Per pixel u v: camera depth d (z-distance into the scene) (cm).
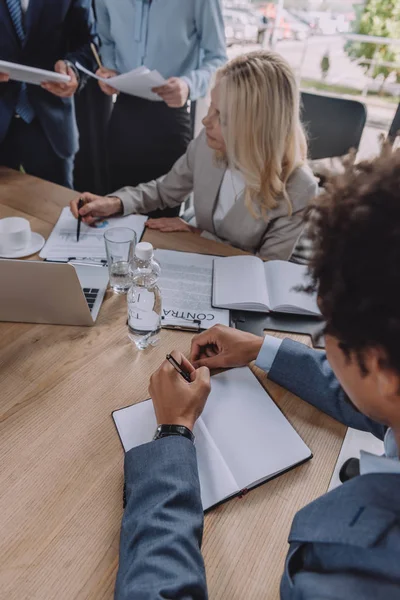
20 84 177
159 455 58
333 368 44
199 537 51
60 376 76
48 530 54
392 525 36
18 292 81
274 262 110
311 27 335
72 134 206
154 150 204
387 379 37
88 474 61
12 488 58
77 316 87
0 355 80
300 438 68
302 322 92
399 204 34
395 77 345
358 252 35
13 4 167
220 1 175
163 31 177
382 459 43
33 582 49
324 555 40
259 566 52
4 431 66
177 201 158
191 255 113
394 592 34
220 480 60
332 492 43
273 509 58
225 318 92
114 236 110
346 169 41
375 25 323
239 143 120
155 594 44
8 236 105
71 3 177
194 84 172
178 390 67
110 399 72
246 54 122
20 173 149
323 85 367
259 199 129
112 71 185
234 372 79
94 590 49
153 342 85
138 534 50
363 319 35
